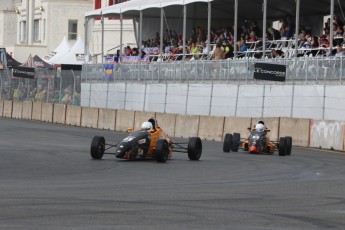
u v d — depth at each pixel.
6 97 153.50
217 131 98.12
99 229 28.23
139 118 111.56
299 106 91.62
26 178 48.22
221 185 45.81
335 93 87.00
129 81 120.94
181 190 42.38
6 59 175.38
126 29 180.50
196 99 107.06
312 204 37.06
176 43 135.50
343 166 62.59
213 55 116.38
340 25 106.75
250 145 73.50
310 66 90.88
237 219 31.59
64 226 28.67
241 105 99.75
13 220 29.86
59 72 137.25
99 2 182.88
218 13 136.75
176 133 104.69
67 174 51.06
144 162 61.19
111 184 45.06
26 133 99.00
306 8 119.75
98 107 126.19
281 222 31.08
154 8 128.50
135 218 31.12
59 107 131.38
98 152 62.34
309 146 86.56
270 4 121.75
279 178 51.25
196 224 29.98
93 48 188.62
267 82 96.31
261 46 116.75
